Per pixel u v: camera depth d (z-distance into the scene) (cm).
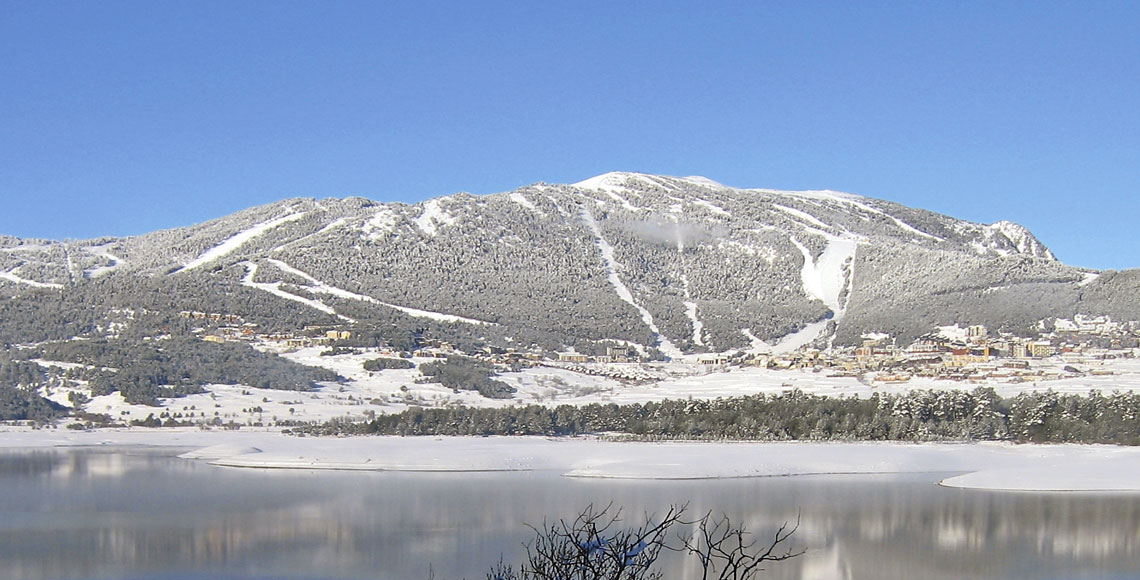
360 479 11938
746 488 11044
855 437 15675
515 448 14512
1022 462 13088
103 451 15612
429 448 14575
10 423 18625
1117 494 10512
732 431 16025
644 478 11912
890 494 10519
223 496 10500
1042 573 6975
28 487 11306
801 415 16375
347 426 17338
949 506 9694
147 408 19762
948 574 6881
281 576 6931
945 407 16200
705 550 7406
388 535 8225
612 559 3055
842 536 8119
